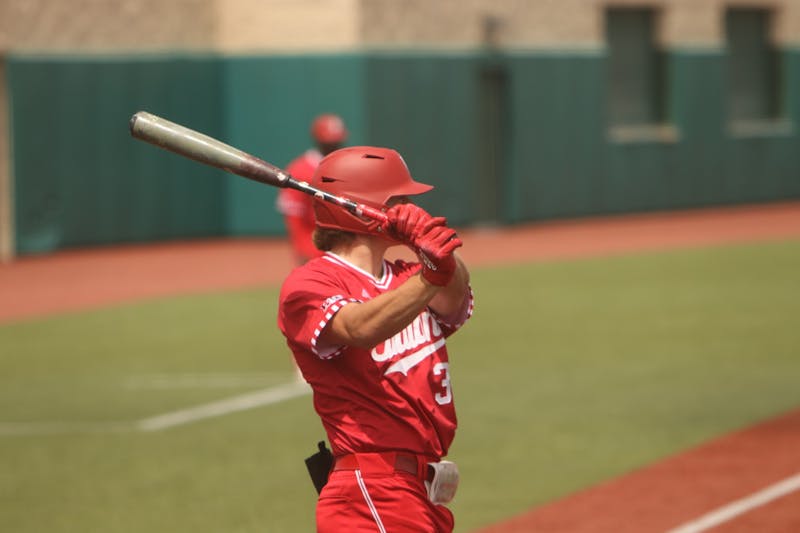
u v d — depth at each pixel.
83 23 89.56
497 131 103.19
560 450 35.12
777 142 124.38
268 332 56.91
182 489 32.47
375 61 94.62
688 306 61.44
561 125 106.88
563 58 106.38
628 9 112.81
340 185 16.55
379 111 95.00
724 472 32.41
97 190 91.19
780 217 111.50
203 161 16.61
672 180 115.69
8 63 85.75
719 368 46.25
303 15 95.25
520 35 103.50
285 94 95.94
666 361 47.81
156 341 55.03
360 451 16.38
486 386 43.94
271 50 96.12
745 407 39.88
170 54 94.38
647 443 35.66
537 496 30.69
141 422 40.16
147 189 94.12
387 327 15.37
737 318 57.56
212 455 35.94
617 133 112.38
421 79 97.50
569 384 44.00
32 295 69.81
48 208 88.50
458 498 30.67
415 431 16.36
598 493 30.80
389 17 95.50
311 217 42.03
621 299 64.25
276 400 43.06
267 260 84.94
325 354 16.08
